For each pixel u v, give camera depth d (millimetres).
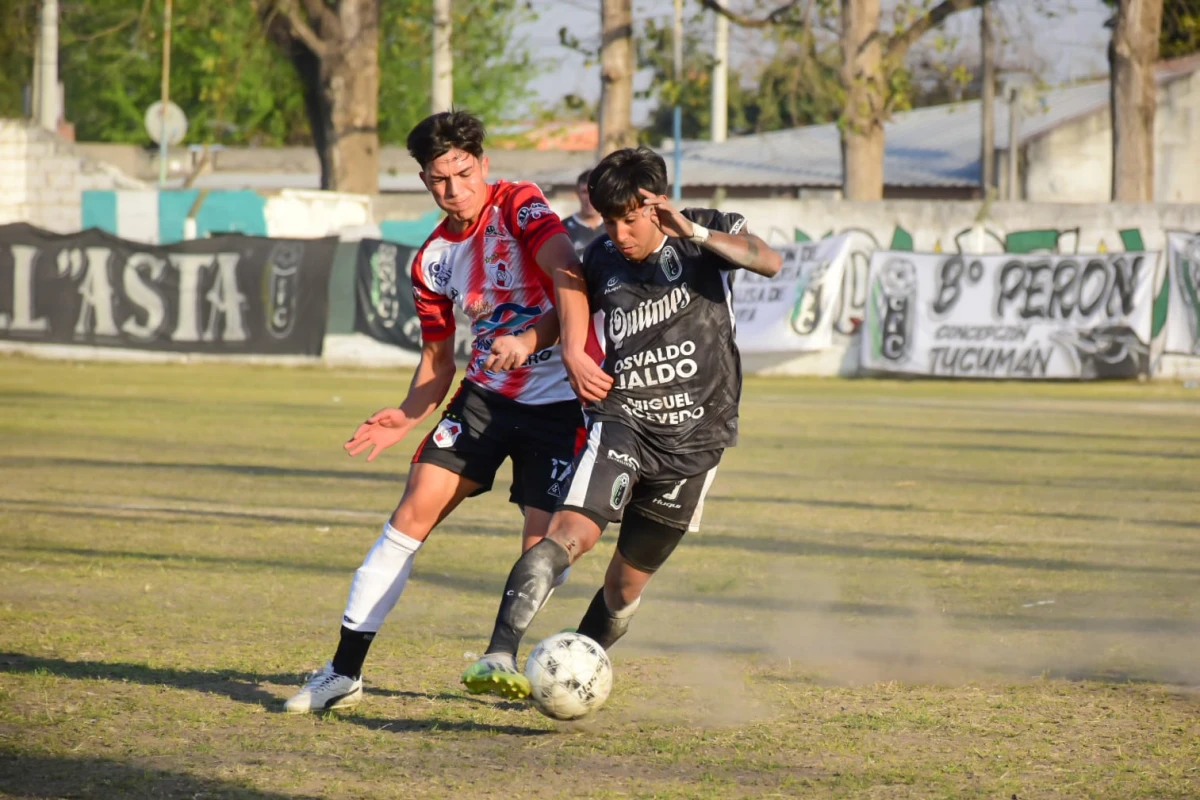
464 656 12477
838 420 40406
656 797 8234
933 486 26109
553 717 9578
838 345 59781
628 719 10266
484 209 10469
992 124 87938
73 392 46156
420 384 10992
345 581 16172
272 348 61938
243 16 72188
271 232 70375
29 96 105125
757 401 47500
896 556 18422
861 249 59594
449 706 10625
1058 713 10469
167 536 19219
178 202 71250
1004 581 16594
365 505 22703
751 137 112812
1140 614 14617
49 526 19891
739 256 9648
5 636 12820
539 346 10312
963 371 57625
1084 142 93500
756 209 60719
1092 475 27875
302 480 25859
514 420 10555
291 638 13055
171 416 38594
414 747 9398
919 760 9133
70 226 77938
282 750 9266
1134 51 61406
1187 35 67875
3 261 63875
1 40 85812
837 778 8680
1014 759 9156
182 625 13562
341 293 61188
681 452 9969
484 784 8484
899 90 62688
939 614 14648
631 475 9781
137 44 77750
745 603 15250
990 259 57375
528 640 13344
